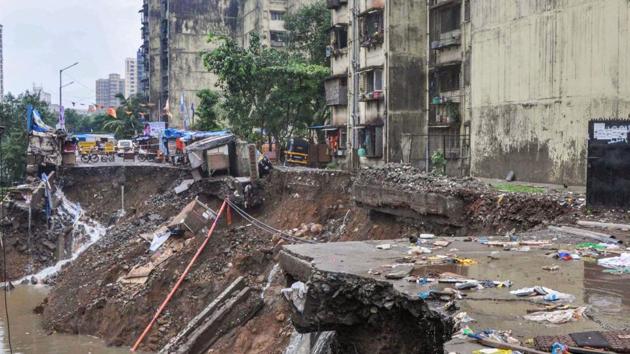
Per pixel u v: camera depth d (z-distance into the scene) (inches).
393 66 1667.1
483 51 1290.6
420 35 1694.1
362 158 1824.6
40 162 2110.0
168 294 1288.1
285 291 474.0
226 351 1041.5
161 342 1182.3
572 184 1057.5
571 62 1056.2
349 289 443.2
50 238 1920.5
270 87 2166.6
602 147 729.0
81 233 1962.4
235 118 2174.0
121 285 1344.7
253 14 3430.1
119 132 3858.3
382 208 1059.3
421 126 1700.3
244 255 1293.1
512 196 812.0
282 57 2244.1
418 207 940.6
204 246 1392.7
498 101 1245.7
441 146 1631.4
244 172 1734.7
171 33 3646.7
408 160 1601.9
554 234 645.9
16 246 1882.4
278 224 1445.6
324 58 2409.0
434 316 369.4
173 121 3641.7
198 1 3683.6
